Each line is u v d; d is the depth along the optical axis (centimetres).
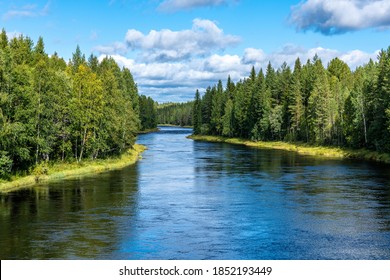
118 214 3050
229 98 16362
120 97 7750
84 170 5481
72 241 2377
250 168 5878
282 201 3506
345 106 8888
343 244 2338
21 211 3138
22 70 4884
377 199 3553
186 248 2264
